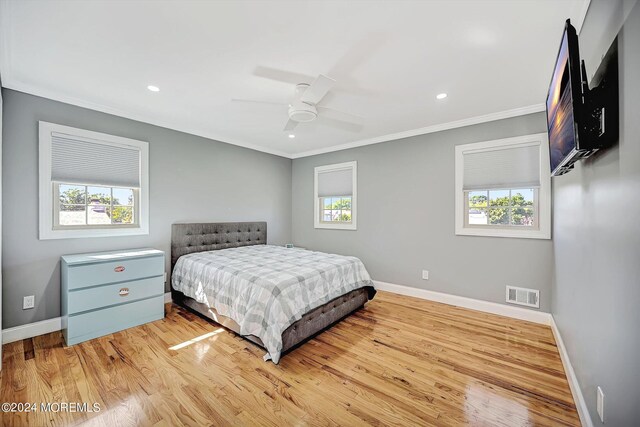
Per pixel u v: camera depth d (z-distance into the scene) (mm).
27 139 2508
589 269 1494
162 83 2426
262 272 2572
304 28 1698
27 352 2230
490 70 2188
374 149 4203
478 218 3354
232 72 2234
